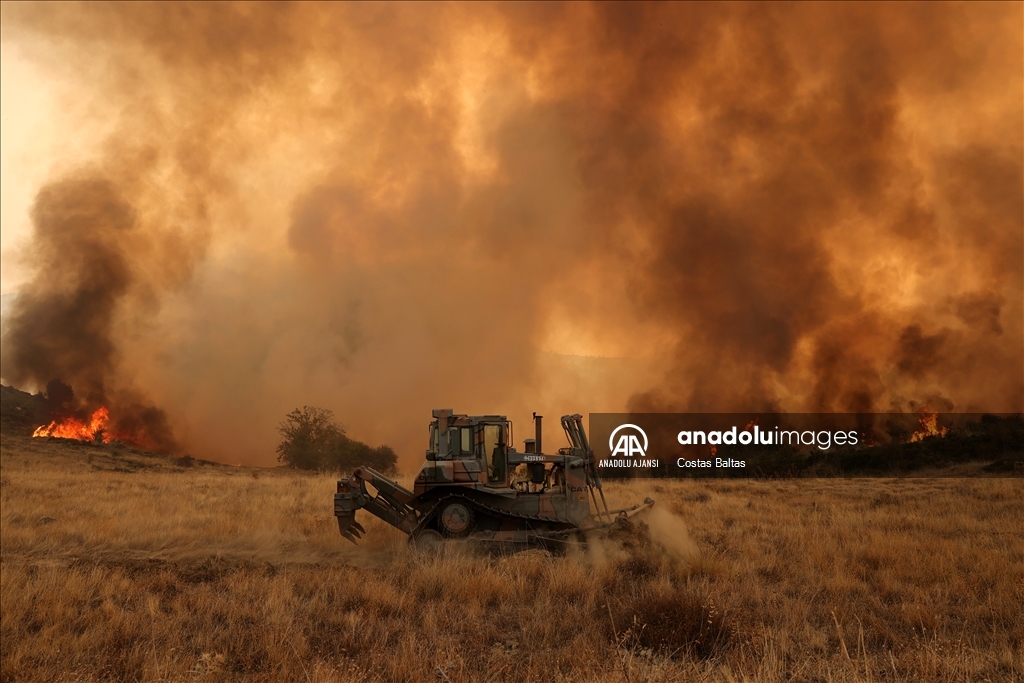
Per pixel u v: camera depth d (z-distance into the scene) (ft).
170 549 39.04
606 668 18.81
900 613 25.64
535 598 27.12
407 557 34.58
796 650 21.80
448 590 28.43
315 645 22.76
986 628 24.07
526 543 36.42
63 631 23.63
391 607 26.53
